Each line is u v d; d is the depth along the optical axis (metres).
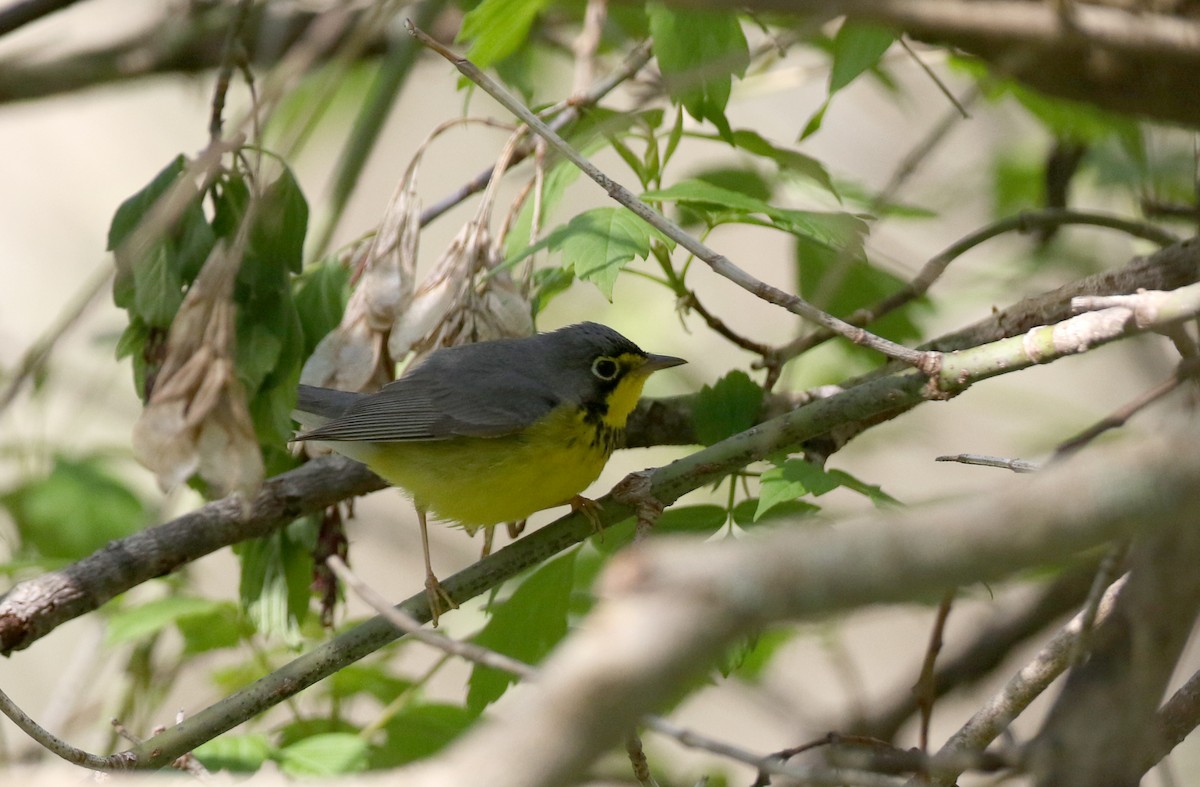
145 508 13.33
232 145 8.18
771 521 9.19
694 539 9.30
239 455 7.54
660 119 11.01
